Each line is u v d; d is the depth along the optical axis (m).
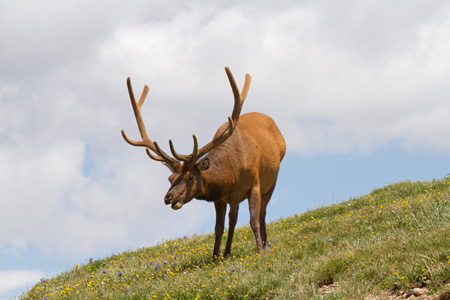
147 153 36.47
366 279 25.73
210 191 36.41
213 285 29.92
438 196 42.78
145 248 53.03
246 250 40.88
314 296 24.98
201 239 51.28
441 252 25.30
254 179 37.81
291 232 46.38
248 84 39.66
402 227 35.69
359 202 54.56
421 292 23.02
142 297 32.16
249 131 39.19
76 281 44.03
